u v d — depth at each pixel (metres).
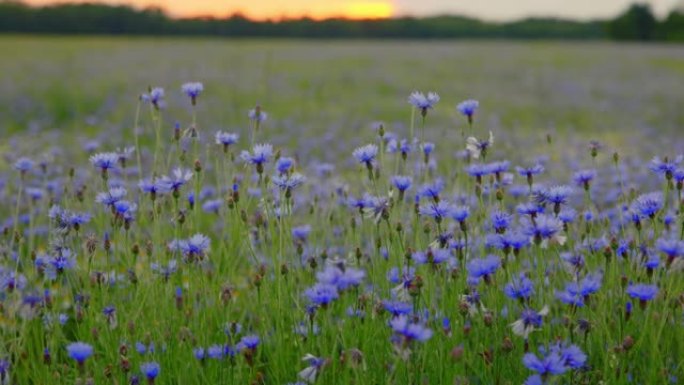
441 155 8.09
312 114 14.91
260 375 3.23
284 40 53.09
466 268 3.45
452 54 35.97
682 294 3.22
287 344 3.46
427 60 31.58
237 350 3.27
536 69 27.81
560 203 3.40
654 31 61.50
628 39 62.22
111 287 4.13
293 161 3.77
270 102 16.62
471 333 3.38
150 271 3.73
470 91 20.28
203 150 8.35
